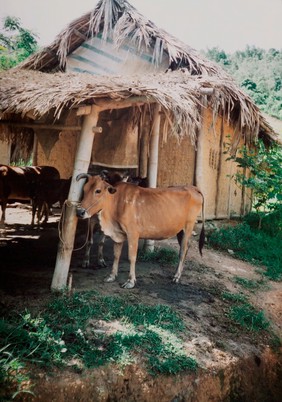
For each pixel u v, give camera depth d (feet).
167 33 25.94
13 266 19.98
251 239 30.19
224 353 14.39
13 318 13.61
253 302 19.29
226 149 35.68
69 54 27.89
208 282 20.56
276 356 16.06
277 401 15.06
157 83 17.56
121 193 18.30
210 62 25.09
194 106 17.30
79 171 17.30
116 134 22.86
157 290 18.38
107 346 12.87
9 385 10.37
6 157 39.88
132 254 18.17
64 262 16.76
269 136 34.19
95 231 29.19
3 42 60.08
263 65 129.49
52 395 10.82
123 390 11.87
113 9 26.21
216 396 13.32
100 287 17.72
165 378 12.44
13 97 16.47
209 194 33.99
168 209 18.98
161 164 32.99
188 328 15.16
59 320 13.96
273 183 32.24
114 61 26.94
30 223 31.76
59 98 14.85
